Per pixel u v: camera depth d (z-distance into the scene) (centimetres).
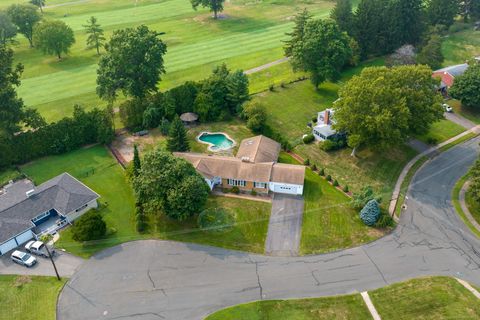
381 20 13650
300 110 11150
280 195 8250
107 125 9706
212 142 9881
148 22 17950
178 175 7225
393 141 8481
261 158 8656
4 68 8806
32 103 11475
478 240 7288
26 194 7581
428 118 8688
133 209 7875
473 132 10406
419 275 6619
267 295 6303
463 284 6450
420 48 13788
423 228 7525
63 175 8219
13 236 6988
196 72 13125
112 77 10125
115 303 6162
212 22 17750
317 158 9375
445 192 8394
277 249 7081
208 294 6316
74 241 7188
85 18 18812
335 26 11431
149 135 10162
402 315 5994
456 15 16038
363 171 8969
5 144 8869
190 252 7012
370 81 8725
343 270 6712
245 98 10806
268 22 17612
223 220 7625
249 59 14000
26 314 5981
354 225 7569
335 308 6103
